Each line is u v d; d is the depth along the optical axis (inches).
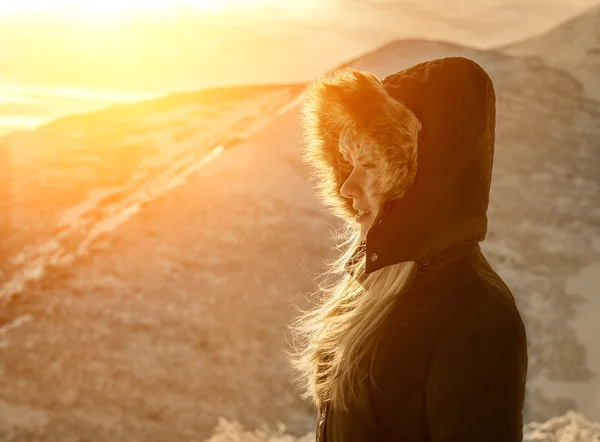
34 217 1465.3
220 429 618.8
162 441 627.5
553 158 1341.0
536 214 1135.6
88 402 684.1
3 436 633.6
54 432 640.4
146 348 768.3
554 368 753.6
